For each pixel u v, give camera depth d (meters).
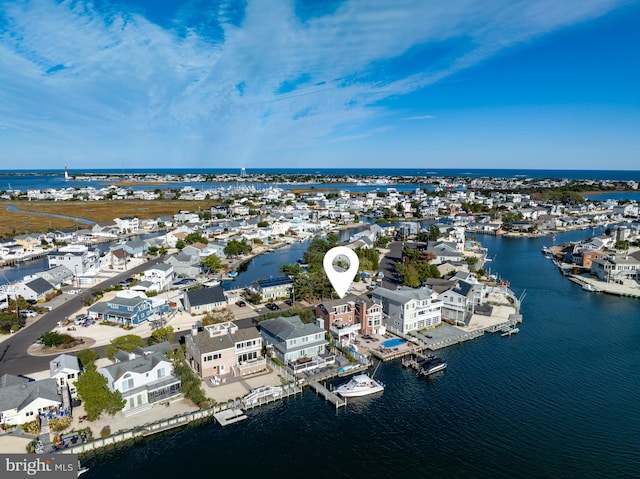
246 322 77.56
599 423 50.06
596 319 84.00
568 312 88.19
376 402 54.66
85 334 71.94
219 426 49.09
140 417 48.94
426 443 46.72
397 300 75.75
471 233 192.75
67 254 110.38
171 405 51.59
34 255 135.25
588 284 106.75
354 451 45.53
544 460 44.03
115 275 110.00
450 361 65.62
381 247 152.00
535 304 93.19
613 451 45.31
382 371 62.50
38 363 60.91
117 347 61.03
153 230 184.75
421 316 76.31
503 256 142.00
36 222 193.25
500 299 94.25
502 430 48.88
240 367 59.03
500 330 77.38
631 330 78.38
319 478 41.62
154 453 44.62
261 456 44.62
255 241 157.25
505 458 44.31
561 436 47.75
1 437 44.69
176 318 80.38
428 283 91.38
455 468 42.97
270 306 86.69
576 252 132.38
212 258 115.75
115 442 45.16
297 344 62.34
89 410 47.03
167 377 53.62
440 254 127.44
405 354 67.56
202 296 84.62
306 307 85.94
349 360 64.25
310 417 51.31
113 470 42.16
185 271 112.44
